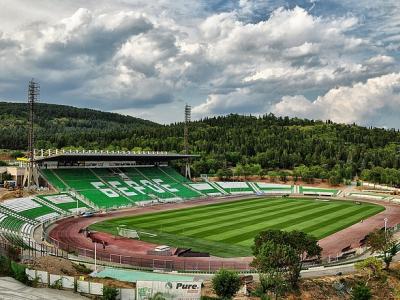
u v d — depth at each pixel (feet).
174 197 516.73
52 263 197.67
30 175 434.30
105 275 192.65
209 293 169.37
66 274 185.26
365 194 589.73
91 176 498.69
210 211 426.92
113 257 248.73
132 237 303.48
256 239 205.57
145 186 523.70
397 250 261.03
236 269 226.58
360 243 296.10
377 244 229.86
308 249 204.85
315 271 215.72
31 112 440.04
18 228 298.76
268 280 174.91
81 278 175.94
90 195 448.24
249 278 196.65
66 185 453.58
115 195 468.75
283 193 614.75
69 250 261.24
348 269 221.87
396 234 328.29
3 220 301.63
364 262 207.82
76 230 325.42
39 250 234.17
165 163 629.10
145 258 248.93
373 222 379.35
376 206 485.56
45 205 383.45
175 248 270.26
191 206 463.42
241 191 610.24
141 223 358.02
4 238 239.91
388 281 206.69
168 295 153.79
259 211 429.79
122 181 515.50
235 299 166.30
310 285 189.88
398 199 552.41
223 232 322.75
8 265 179.73
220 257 252.83
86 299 153.69
